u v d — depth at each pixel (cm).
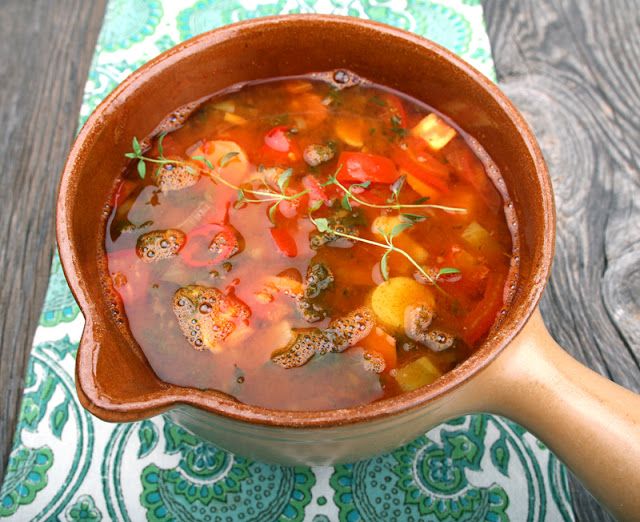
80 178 32
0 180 46
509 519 37
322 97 39
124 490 37
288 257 35
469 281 34
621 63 48
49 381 39
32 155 47
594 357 41
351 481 37
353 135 38
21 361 43
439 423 33
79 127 47
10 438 41
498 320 33
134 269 34
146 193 36
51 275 42
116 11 48
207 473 38
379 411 26
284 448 31
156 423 38
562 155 46
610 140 46
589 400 29
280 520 37
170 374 32
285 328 33
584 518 37
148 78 35
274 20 36
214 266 35
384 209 36
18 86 49
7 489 37
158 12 48
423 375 32
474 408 31
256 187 36
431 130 38
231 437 31
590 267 43
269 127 38
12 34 50
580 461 29
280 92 39
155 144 37
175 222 35
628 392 30
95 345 27
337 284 34
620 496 29
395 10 48
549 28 49
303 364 33
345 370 33
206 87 37
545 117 47
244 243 35
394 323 34
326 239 35
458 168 37
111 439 38
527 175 33
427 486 37
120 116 34
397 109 38
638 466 28
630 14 49
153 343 33
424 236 36
